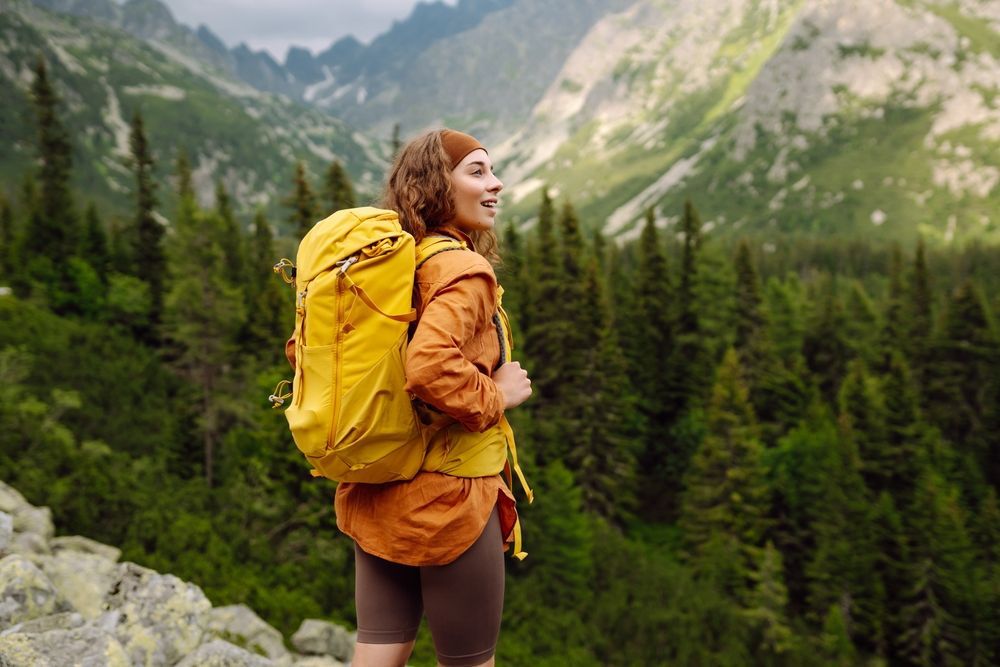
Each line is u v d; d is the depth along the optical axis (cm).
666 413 6494
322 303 204
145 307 6306
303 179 4444
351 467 209
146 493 2180
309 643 1262
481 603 227
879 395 6091
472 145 241
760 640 4053
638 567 4400
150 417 4309
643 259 6719
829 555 4669
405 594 237
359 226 212
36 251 6525
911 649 4406
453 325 206
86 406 4069
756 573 4334
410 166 236
